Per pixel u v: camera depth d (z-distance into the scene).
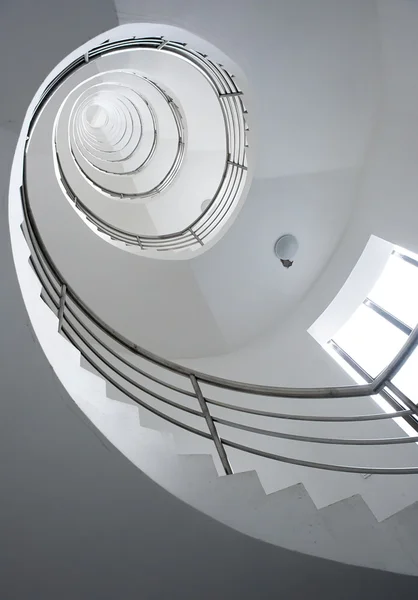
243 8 2.11
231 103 3.08
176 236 3.44
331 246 3.15
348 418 1.65
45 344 1.54
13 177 1.56
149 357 1.94
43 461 1.51
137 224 4.34
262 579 1.56
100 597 1.57
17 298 1.47
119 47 2.11
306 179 2.94
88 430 1.52
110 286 3.09
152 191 4.61
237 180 3.30
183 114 4.50
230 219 3.08
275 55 2.39
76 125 5.13
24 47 1.54
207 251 3.12
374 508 2.32
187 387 3.12
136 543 1.56
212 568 1.56
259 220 3.05
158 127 4.99
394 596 1.53
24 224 1.79
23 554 1.51
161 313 3.24
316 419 1.68
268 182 2.93
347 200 3.01
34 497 1.51
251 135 2.80
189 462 1.69
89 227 2.95
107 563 1.56
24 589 1.52
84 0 1.63
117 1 1.73
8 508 1.49
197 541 1.55
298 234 3.12
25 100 1.54
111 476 1.53
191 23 2.06
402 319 2.77
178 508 1.53
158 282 3.16
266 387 1.78
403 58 2.25
